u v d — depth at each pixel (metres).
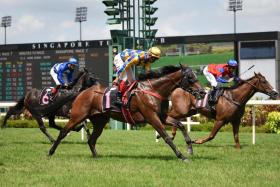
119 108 7.28
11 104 12.08
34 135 12.41
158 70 7.16
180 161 7.09
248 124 15.56
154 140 10.73
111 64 16.19
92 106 7.46
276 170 6.44
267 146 9.52
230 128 14.69
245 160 7.34
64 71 9.89
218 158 7.55
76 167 6.65
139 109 7.12
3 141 10.72
